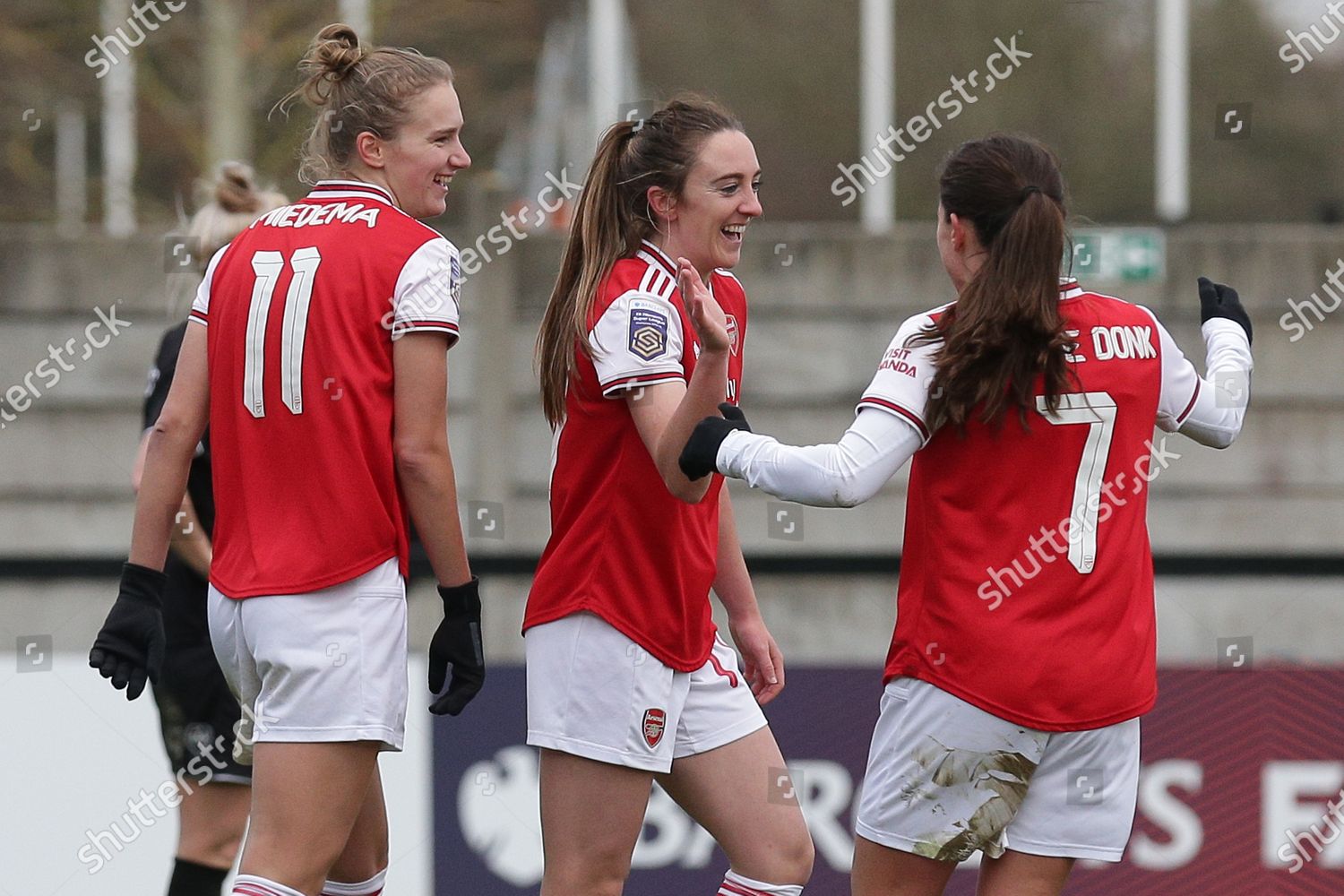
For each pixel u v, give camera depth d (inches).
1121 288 896.3
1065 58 1433.3
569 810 402.0
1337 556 898.7
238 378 386.9
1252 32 1560.0
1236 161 1545.3
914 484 386.0
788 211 1584.6
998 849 382.0
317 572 379.2
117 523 901.2
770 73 1593.3
